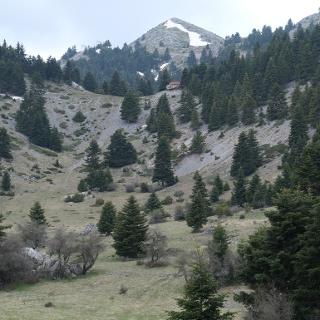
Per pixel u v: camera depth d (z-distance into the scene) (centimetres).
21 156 13788
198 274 2292
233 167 10819
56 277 5062
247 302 3142
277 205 3170
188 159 12875
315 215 2850
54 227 8250
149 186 11675
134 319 3541
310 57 14638
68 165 14312
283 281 3042
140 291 4416
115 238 6022
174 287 4481
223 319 2252
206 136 13900
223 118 14138
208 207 8294
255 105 13950
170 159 11925
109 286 4647
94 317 3603
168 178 11575
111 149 13938
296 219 3078
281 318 2719
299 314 2841
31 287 4688
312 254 2814
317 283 2839
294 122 10544
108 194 11425
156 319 3522
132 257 5956
